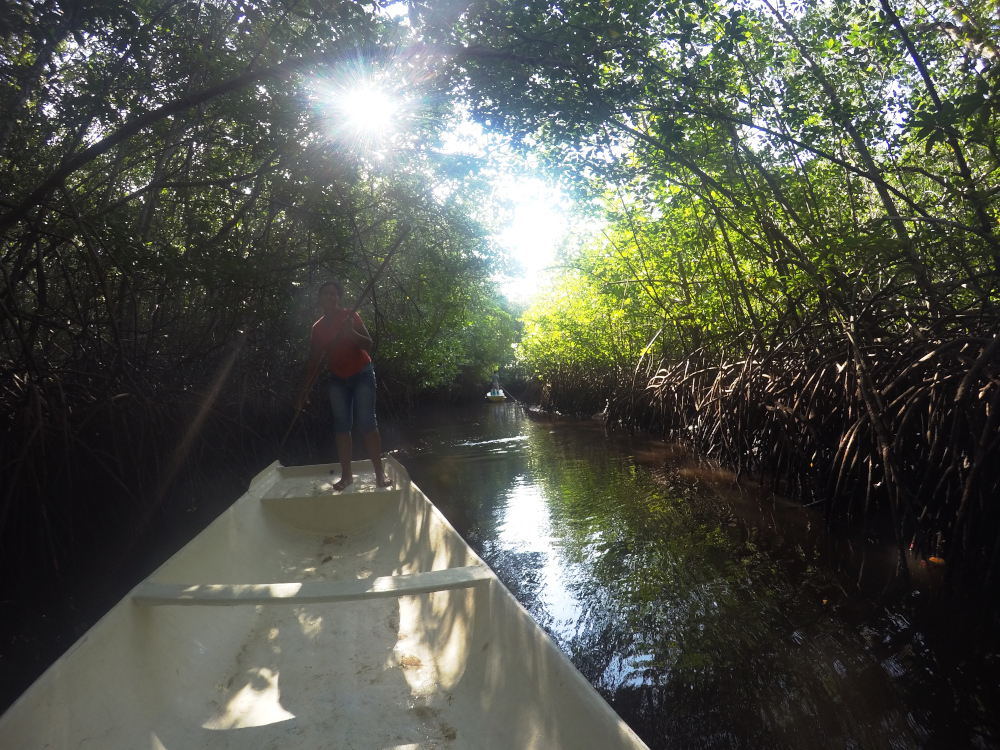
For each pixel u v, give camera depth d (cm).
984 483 442
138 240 566
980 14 543
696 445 1114
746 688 323
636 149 750
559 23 563
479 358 3022
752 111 677
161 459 743
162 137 682
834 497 605
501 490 818
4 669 383
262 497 504
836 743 279
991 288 595
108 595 521
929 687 316
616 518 651
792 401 770
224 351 1051
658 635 383
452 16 559
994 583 425
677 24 573
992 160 550
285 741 235
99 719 211
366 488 533
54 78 554
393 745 229
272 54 568
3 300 577
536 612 425
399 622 337
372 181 831
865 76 664
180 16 648
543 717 198
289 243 860
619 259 1159
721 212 779
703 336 1162
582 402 2156
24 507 558
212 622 315
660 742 284
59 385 625
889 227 633
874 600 425
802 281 733
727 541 561
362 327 536
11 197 530
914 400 549
